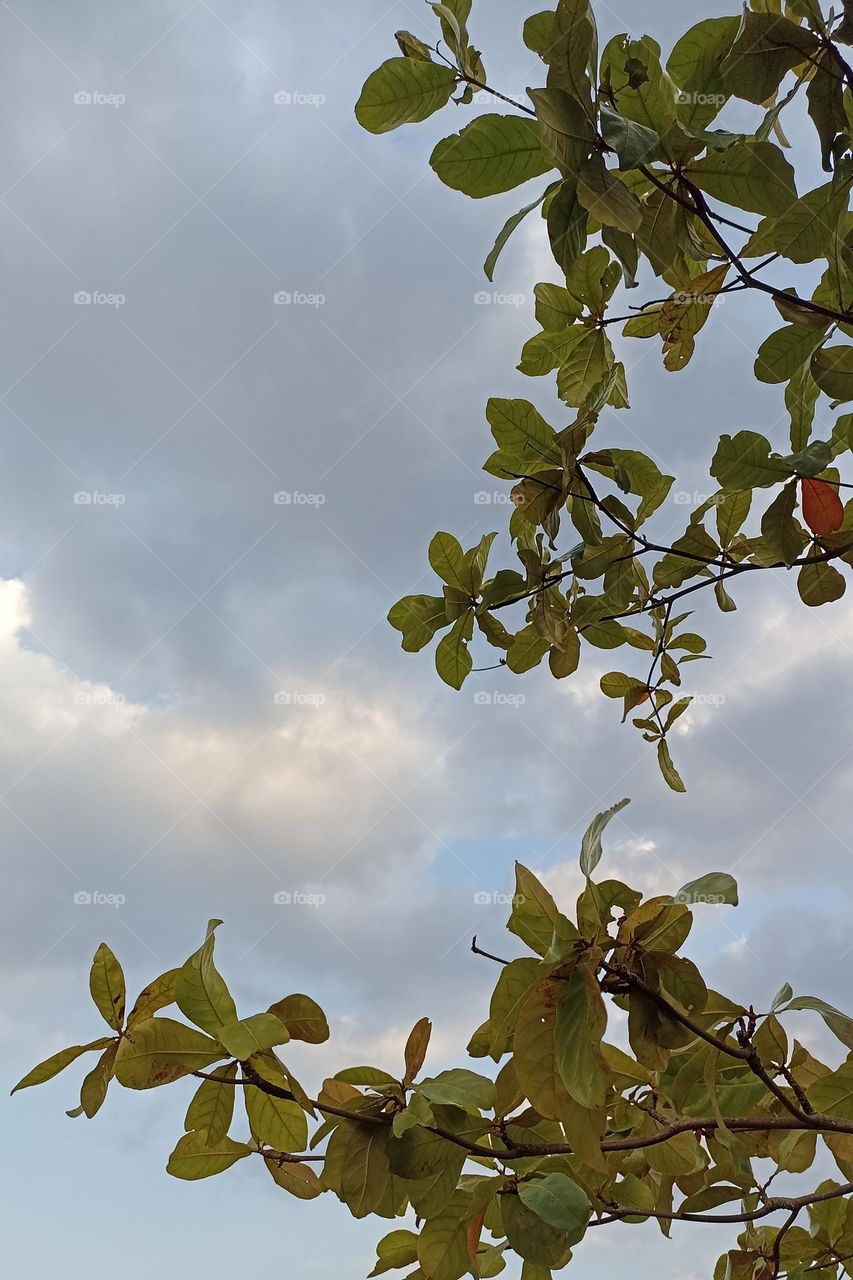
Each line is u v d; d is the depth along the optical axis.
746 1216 1.38
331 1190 1.22
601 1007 1.08
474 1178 1.34
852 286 1.51
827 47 1.27
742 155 1.32
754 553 2.13
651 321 2.02
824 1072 1.52
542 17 1.16
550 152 1.21
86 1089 1.21
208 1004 1.22
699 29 1.36
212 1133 1.30
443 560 2.20
